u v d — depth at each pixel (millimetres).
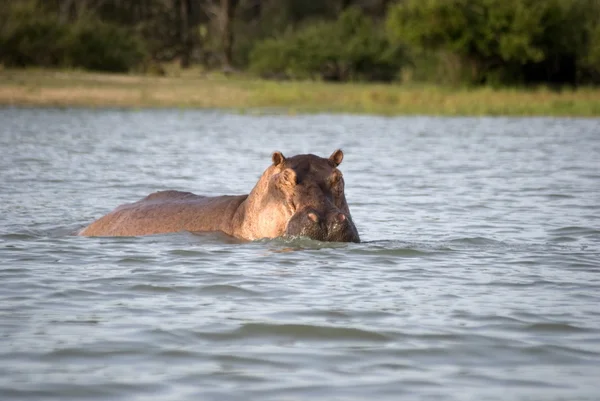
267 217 36062
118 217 39969
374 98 143625
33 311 26609
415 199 52094
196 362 22359
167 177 61188
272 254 34250
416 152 80250
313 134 96750
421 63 181875
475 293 29188
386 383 21047
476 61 168625
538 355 23062
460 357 22922
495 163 71875
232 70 196125
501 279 31203
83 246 35969
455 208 48719
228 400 19891
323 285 29953
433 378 21406
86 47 173375
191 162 70250
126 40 183125
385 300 28172
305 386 20797
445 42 166875
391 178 62031
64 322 25516
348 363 22422
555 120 122375
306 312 26688
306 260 33344
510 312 26906
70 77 154875
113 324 25359
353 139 91938
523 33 160125
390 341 24125
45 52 170750
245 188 56781
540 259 34750
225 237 37219
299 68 187250
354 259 33750
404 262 33688
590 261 34438
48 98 130125
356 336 24531
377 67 189750
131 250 35094
